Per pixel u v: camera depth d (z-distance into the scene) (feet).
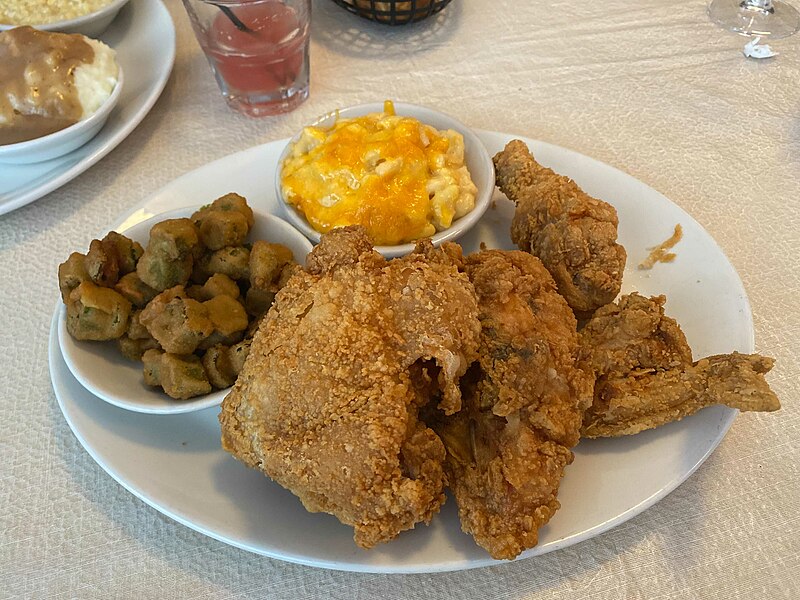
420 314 0.81
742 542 0.80
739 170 1.27
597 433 0.84
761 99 1.42
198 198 1.22
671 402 0.83
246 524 0.79
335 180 1.11
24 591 0.80
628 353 0.87
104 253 0.99
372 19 1.65
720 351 0.93
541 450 0.77
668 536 0.81
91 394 0.93
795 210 1.19
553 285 0.94
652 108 1.41
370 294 0.83
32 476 0.91
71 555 0.83
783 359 0.98
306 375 0.78
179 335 0.90
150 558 0.82
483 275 0.90
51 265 1.18
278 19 1.35
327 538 0.77
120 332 0.96
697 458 0.81
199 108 1.48
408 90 1.50
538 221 1.03
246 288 1.07
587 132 1.37
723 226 1.17
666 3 1.68
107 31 1.60
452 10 1.71
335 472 0.73
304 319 0.82
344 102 1.48
